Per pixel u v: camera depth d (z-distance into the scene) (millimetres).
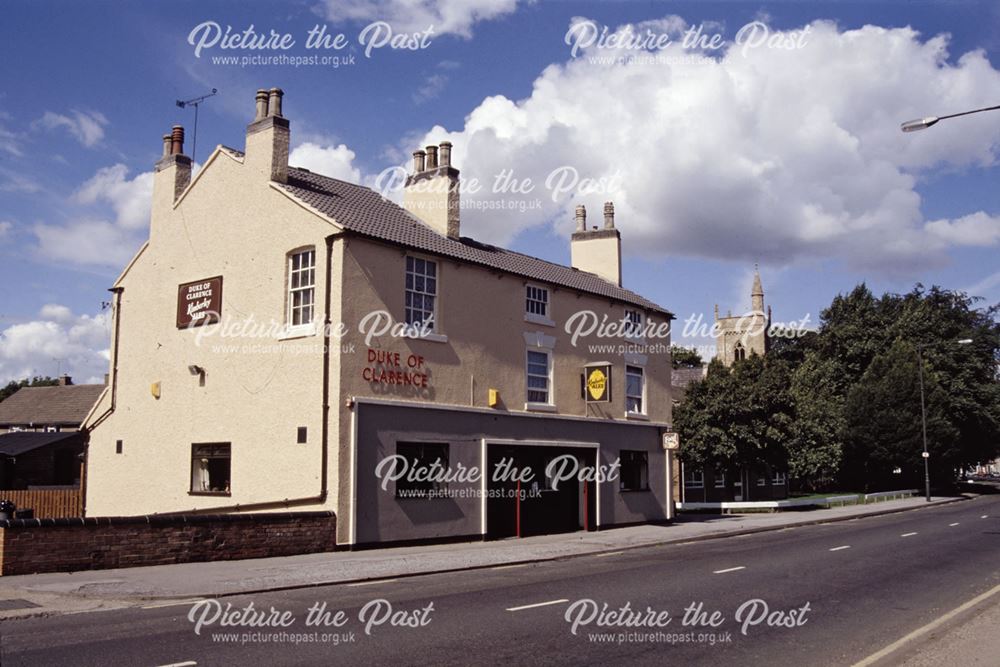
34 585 13070
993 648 9211
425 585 14383
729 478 44188
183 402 23016
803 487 64562
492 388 23578
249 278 21766
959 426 64250
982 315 71750
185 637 9641
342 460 19141
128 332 25156
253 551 17281
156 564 15781
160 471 23328
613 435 28109
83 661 8336
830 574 15812
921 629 10453
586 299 27875
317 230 20234
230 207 22609
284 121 22109
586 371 26859
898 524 30969
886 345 66375
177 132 25062
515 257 27031
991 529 27375
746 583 14570
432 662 8555
